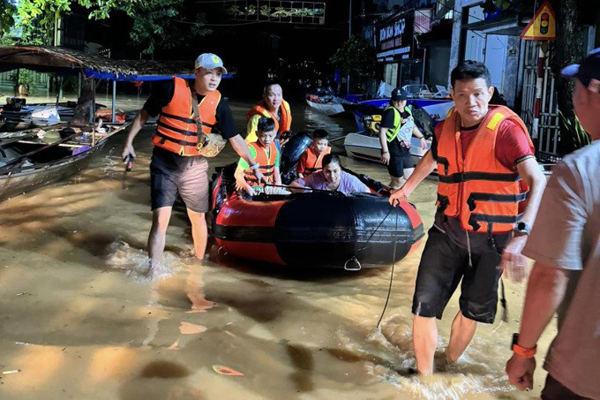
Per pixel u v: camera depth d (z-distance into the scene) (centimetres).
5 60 986
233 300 499
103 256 591
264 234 554
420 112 1255
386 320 472
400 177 844
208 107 535
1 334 415
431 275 363
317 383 372
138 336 422
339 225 542
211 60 516
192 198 552
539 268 209
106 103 2259
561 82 995
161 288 516
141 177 981
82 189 871
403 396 361
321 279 564
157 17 2834
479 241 347
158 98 531
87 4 1339
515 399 363
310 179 652
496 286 354
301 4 3756
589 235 200
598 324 200
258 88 4184
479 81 331
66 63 973
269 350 414
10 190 770
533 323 215
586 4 1011
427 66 2483
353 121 2216
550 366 213
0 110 1166
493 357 416
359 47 3052
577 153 204
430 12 2428
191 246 641
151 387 357
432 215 823
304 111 2627
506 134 331
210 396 351
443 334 451
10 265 550
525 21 1249
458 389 370
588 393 202
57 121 1120
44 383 354
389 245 548
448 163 350
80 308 465
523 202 350
